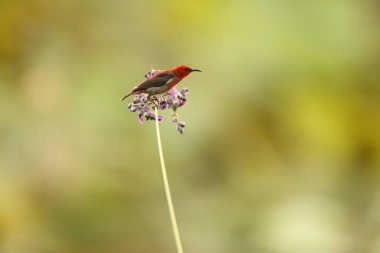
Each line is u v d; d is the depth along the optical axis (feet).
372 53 44.04
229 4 44.09
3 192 37.29
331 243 35.12
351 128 42.70
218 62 42.98
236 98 42.24
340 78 43.34
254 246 35.70
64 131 39.96
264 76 42.91
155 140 40.16
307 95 42.80
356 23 44.37
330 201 38.37
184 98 18.61
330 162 42.24
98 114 40.50
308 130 42.73
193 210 38.50
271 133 42.60
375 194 38.75
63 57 42.91
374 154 42.50
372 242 35.47
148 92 18.30
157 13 44.11
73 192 38.42
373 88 43.52
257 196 39.27
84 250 36.91
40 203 37.99
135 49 43.60
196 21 43.80
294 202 38.22
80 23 43.83
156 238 37.52
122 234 37.50
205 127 40.65
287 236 35.35
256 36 43.42
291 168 42.04
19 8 43.14
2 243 36.42
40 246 36.60
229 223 37.19
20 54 42.86
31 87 41.45
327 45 43.68
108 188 38.73
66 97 41.22
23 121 40.06
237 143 41.63
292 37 43.55
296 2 44.21
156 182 39.47
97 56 43.06
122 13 44.29
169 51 43.62
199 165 40.37
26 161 38.75
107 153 39.65
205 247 36.42
